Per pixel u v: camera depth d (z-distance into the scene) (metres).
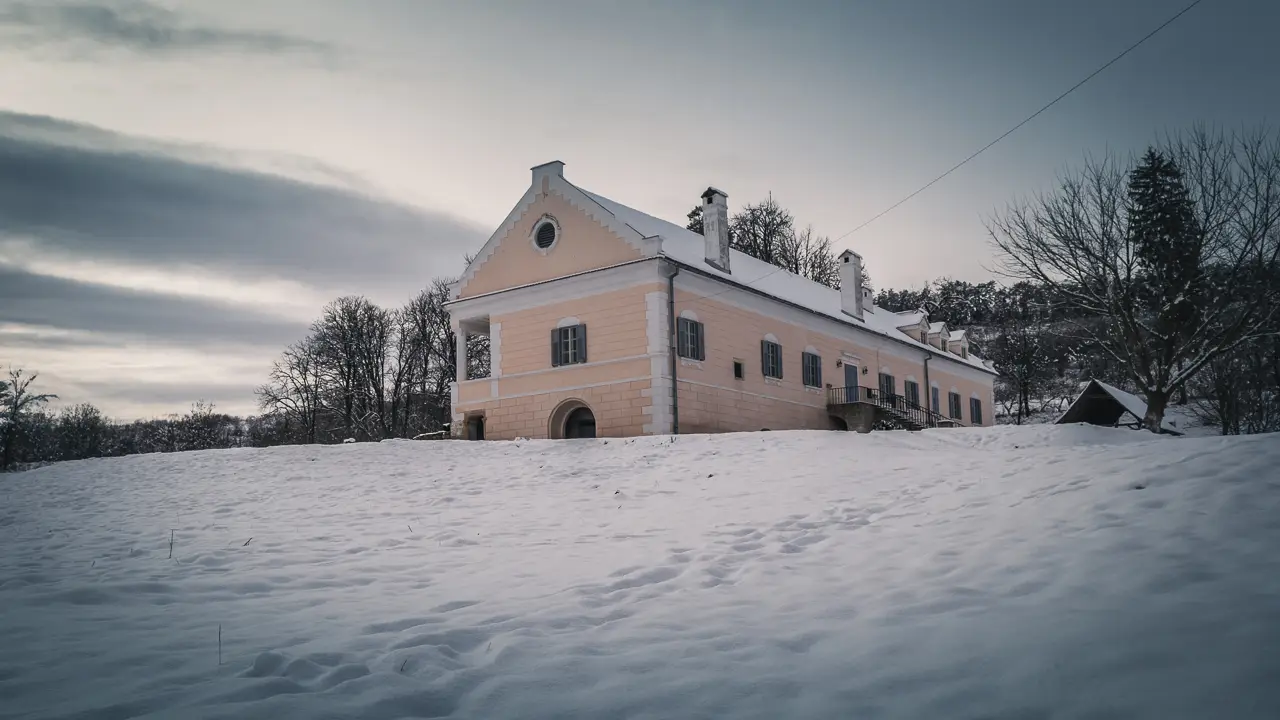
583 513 13.25
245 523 13.62
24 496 18.75
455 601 7.94
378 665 5.87
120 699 5.14
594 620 7.16
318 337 52.53
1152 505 8.23
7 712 4.94
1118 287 26.22
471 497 15.34
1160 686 4.77
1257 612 5.50
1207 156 25.61
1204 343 25.27
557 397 28.48
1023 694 4.95
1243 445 9.46
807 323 34.88
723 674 5.66
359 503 15.28
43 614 7.50
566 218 29.09
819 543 9.69
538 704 5.23
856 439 19.36
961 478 12.23
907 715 4.87
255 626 7.06
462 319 31.59
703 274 28.36
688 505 13.14
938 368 46.44
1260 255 24.31
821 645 6.15
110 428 71.81
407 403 52.69
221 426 71.12
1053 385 60.44
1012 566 7.41
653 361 26.36
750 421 30.30
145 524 13.99
